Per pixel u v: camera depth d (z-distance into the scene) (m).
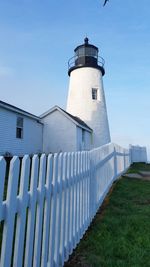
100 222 5.02
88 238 4.17
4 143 13.86
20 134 15.80
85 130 20.75
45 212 2.75
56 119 18.70
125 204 6.60
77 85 23.91
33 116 16.97
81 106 23.14
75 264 3.30
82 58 24.17
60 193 3.20
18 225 2.23
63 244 3.27
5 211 2.06
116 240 4.06
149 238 4.16
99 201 6.18
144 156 29.06
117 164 11.48
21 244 2.25
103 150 7.25
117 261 3.33
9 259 2.08
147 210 5.96
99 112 23.31
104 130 23.25
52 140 18.59
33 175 2.49
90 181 5.12
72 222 3.73
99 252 3.64
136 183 10.34
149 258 3.47
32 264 2.58
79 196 4.20
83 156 4.61
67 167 3.57
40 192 2.62
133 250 3.68
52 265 2.90
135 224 4.88
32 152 17.08
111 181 9.18
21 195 2.26
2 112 13.76
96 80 24.08
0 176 1.96
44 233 2.73
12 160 2.13
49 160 2.88
